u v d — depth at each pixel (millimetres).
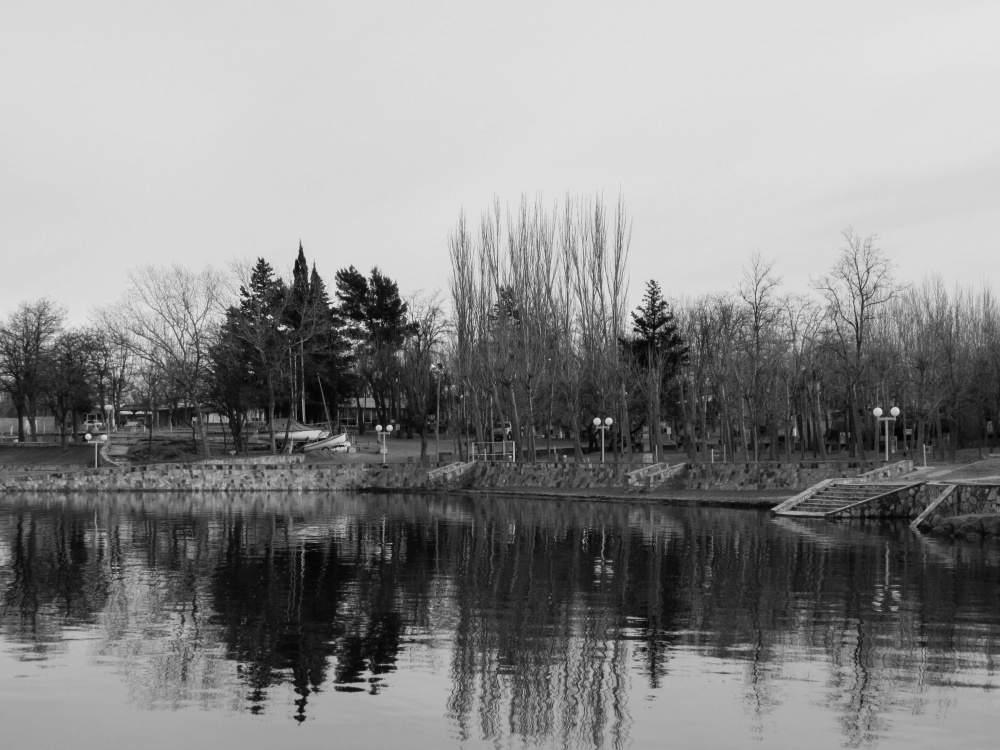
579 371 67312
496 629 19641
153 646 18234
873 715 14102
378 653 17688
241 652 17750
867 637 18828
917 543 33625
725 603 22359
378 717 14102
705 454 64062
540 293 67812
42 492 69312
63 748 12953
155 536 37938
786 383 64750
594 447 89062
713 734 13352
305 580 26094
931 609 21516
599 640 18656
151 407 90688
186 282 79688
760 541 34469
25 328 93688
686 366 75750
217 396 84750
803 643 18344
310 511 51125
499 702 14773
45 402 112312
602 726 13680
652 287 80375
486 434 83000
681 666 16750
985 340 70000
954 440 71375
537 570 27766
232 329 83750
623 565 28672
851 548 32250
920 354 60562
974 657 17281
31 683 15797
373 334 106000
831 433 91312
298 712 14336
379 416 103688
